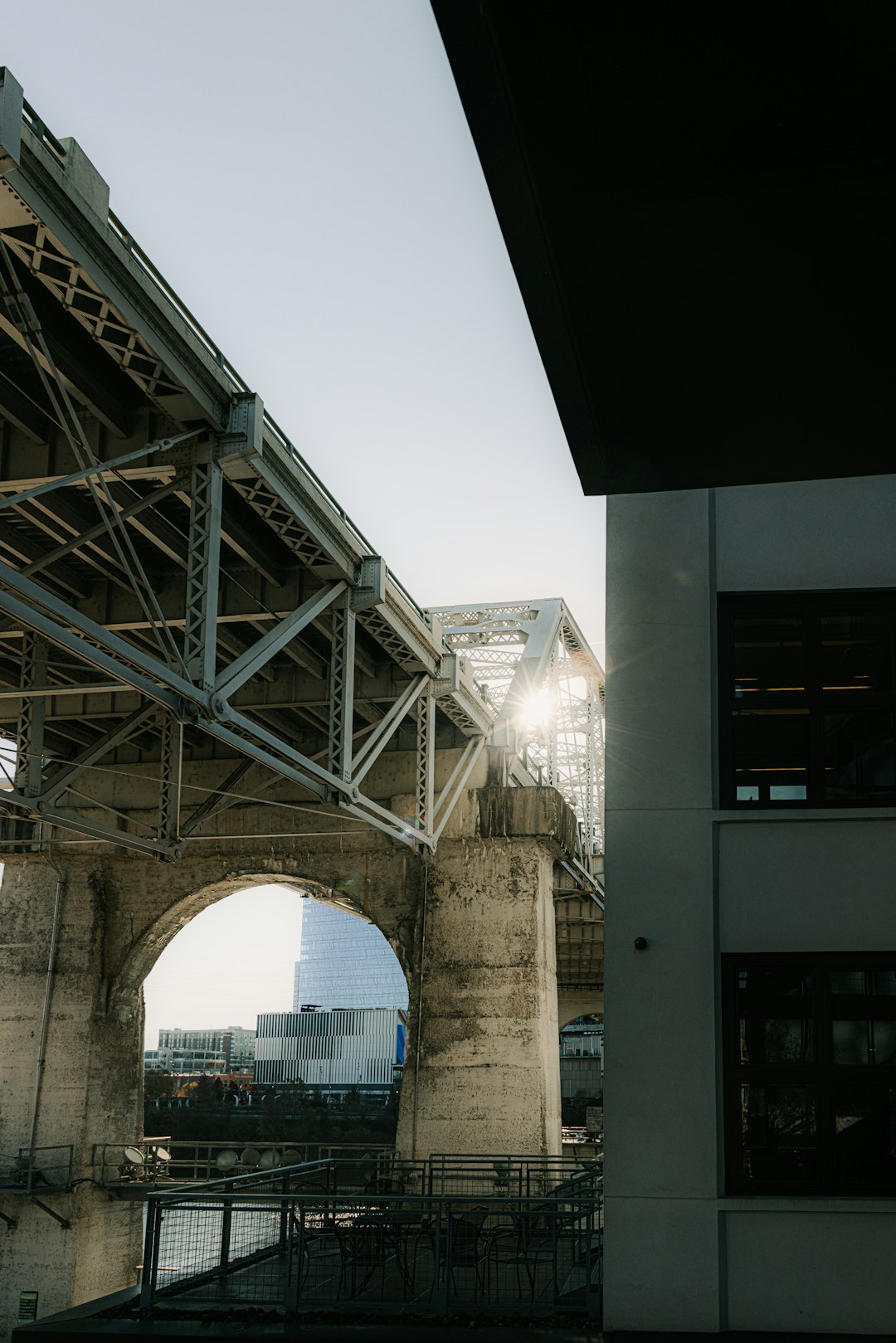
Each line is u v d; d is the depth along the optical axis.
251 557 24.88
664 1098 11.34
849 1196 11.02
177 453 19.62
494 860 34.25
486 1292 14.58
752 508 12.77
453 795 34.59
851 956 11.60
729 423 4.87
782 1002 11.61
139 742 37.72
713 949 11.63
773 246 4.12
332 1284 15.41
